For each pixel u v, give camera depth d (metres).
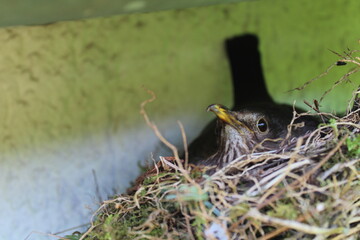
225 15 0.62
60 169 0.60
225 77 0.63
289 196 0.41
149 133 0.62
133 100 0.62
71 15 0.55
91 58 0.60
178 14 0.61
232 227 0.41
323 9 0.62
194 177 0.44
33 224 0.60
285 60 0.63
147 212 0.44
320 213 0.41
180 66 0.62
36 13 0.53
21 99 0.59
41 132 0.60
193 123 0.63
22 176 0.60
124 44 0.61
